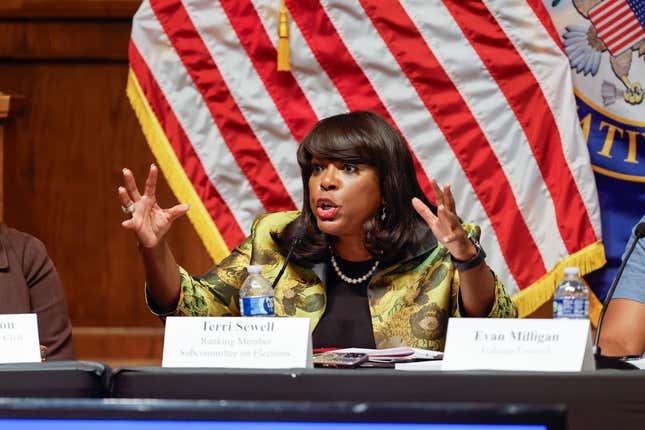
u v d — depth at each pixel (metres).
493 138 11.03
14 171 12.37
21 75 12.53
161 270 7.54
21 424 3.44
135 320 12.54
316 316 8.16
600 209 11.36
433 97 11.12
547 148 11.00
